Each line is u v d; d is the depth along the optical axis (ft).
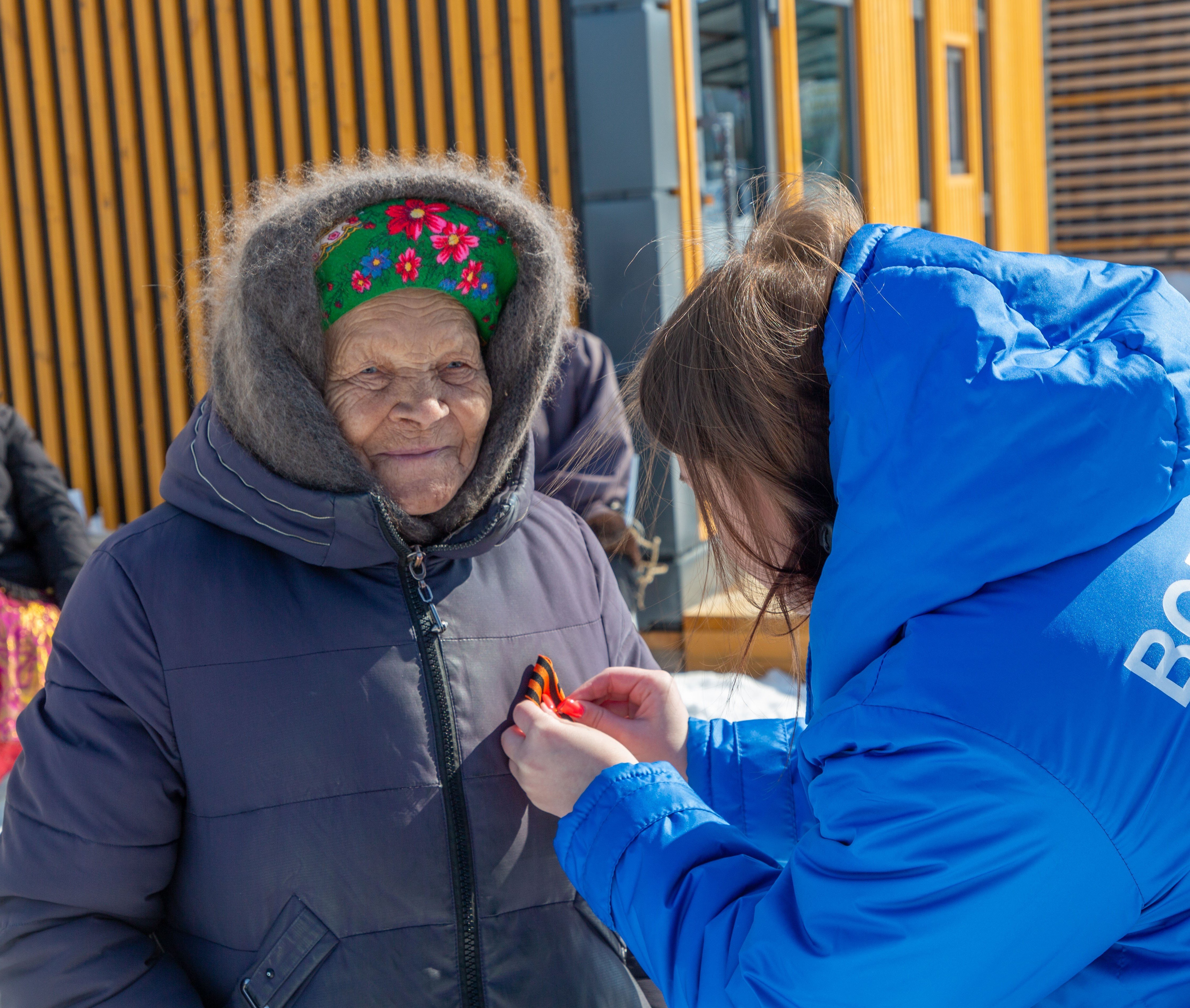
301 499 4.10
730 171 15.84
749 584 4.10
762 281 3.52
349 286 4.31
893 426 3.06
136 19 17.22
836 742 3.16
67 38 17.54
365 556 4.24
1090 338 3.15
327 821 4.09
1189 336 3.21
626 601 8.57
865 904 3.05
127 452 18.35
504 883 4.31
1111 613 2.97
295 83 16.60
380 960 4.10
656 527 14.34
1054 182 39.81
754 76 17.51
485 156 15.74
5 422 10.51
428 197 4.34
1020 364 2.98
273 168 16.96
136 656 4.03
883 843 3.02
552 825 4.47
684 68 15.19
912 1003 3.06
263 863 4.06
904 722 2.98
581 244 15.11
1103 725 2.88
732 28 17.20
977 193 27.32
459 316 4.47
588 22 14.65
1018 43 30.35
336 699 4.16
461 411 4.43
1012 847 2.90
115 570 4.14
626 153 14.70
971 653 2.96
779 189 4.24
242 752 4.07
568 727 4.09
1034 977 3.04
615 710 5.08
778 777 4.92
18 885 4.00
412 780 4.19
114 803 3.98
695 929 3.43
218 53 17.08
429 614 4.37
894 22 21.85
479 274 4.46
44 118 17.89
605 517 8.56
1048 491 2.94
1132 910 2.98
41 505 10.59
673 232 15.02
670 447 3.71
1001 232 28.99
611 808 3.74
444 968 4.17
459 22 15.52
